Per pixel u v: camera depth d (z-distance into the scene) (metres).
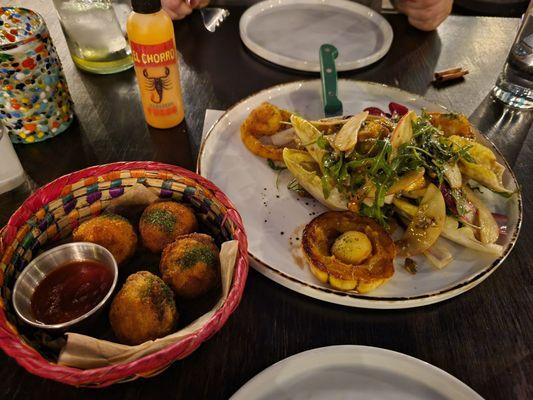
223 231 0.33
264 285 0.35
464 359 0.31
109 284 0.30
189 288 0.30
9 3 0.66
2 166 0.39
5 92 0.40
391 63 0.60
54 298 0.29
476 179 0.40
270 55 0.57
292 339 0.32
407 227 0.38
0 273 0.27
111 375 0.22
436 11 0.63
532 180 0.45
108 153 0.45
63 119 0.46
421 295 0.33
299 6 0.68
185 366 0.30
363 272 0.33
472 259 0.37
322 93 0.50
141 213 0.36
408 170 0.37
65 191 0.32
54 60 0.42
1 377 0.29
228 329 0.32
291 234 0.39
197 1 0.64
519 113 0.53
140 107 0.51
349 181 0.38
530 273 0.37
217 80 0.56
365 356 0.30
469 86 0.57
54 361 0.27
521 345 0.32
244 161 0.45
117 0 0.64
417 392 0.29
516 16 0.94
